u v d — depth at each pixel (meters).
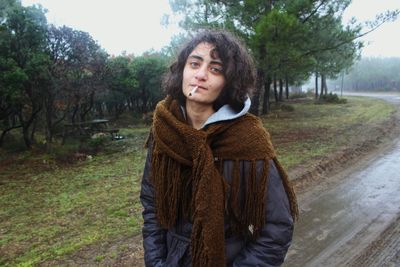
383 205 5.33
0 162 8.86
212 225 1.20
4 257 4.00
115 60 13.84
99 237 4.28
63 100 10.41
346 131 12.05
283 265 3.70
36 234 4.57
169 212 1.33
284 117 17.19
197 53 1.30
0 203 5.95
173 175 1.30
